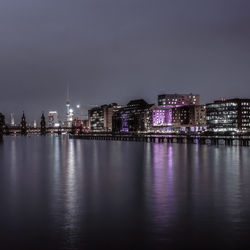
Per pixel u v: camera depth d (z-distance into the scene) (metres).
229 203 34.72
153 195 38.91
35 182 49.06
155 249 22.84
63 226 27.55
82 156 98.81
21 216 30.48
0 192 41.38
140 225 27.61
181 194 39.41
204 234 25.39
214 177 52.84
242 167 66.44
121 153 110.25
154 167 67.44
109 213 31.23
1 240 24.58
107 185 45.97
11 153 114.56
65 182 48.88
